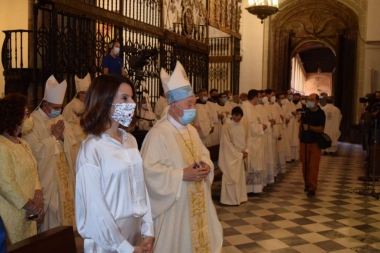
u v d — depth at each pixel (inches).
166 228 122.9
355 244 198.2
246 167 283.9
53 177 175.9
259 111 336.2
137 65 265.3
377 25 564.1
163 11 355.9
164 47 357.1
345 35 604.7
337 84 609.9
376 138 323.6
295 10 633.6
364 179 337.7
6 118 123.3
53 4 240.5
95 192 80.0
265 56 639.8
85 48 269.7
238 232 213.8
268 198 287.6
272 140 349.7
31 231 129.3
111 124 86.2
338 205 269.9
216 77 623.2
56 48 244.1
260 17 445.7
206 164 127.5
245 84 644.7
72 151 194.2
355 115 604.1
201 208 128.1
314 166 293.7
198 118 355.9
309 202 277.0
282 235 209.9
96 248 85.0
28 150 132.3
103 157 83.3
